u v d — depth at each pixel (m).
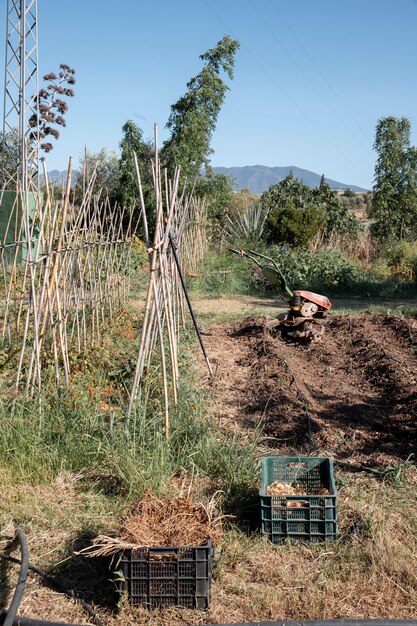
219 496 5.47
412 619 4.07
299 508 4.92
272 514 4.94
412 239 24.41
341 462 6.25
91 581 4.56
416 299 17.98
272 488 5.31
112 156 29.09
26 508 5.34
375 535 4.89
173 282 8.72
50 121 22.12
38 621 4.02
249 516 5.32
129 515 4.67
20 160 19.22
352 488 5.68
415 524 5.11
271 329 11.80
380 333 12.35
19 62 19.45
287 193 27.17
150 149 24.08
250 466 5.82
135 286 16.50
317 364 10.13
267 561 4.73
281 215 23.05
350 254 23.34
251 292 18.19
